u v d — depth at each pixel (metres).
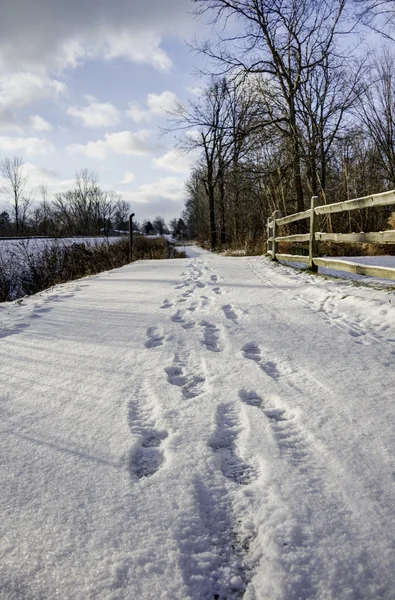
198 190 45.75
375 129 15.17
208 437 1.96
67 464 1.76
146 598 1.13
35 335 3.84
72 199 55.12
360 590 1.15
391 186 14.84
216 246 27.73
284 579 1.19
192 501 1.51
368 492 1.53
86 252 13.93
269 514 1.44
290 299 5.05
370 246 10.16
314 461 1.74
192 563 1.25
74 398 2.45
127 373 2.83
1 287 10.55
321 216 13.14
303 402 2.29
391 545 1.29
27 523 1.41
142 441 1.96
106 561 1.25
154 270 9.49
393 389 2.41
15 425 2.12
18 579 1.18
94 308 4.99
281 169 14.77
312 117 14.51
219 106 22.47
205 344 3.45
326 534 1.34
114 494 1.56
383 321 3.71
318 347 3.22
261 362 2.99
